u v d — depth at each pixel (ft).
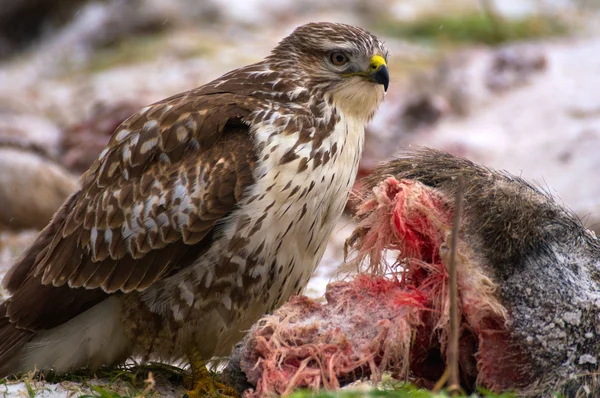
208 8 116.06
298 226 33.01
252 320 33.65
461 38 108.68
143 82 96.43
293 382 27.45
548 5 121.70
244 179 32.58
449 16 114.21
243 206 32.48
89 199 34.30
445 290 27.84
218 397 32.27
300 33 36.01
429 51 103.76
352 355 27.96
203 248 32.83
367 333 28.14
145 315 33.42
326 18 116.88
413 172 30.37
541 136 75.56
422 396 24.89
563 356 27.20
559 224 28.63
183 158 33.37
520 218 27.94
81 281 33.63
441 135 78.07
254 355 28.50
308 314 28.81
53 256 34.27
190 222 32.65
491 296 27.27
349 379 28.19
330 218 34.12
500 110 82.53
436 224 28.48
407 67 96.99
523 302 27.40
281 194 32.48
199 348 33.78
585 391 27.14
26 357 34.22
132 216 33.22
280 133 32.99
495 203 28.12
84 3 124.67
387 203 29.50
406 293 28.32
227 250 32.60
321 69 35.06
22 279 35.53
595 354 27.30
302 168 32.68
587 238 29.17
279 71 35.09
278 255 32.94
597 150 69.67
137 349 34.12
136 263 33.14
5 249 56.29
